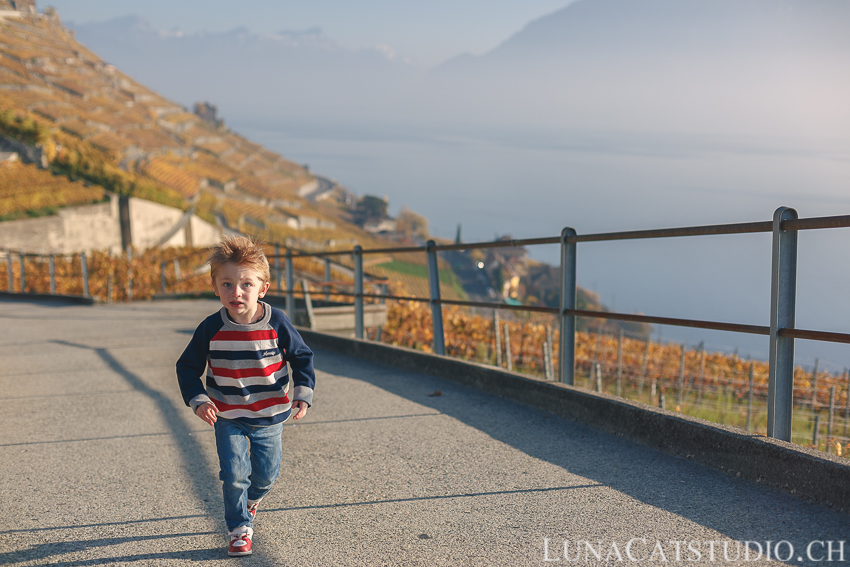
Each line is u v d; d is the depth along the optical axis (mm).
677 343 18422
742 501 3051
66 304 18828
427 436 4367
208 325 2688
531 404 4969
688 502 3090
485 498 3293
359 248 7934
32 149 70875
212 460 4133
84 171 75312
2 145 71688
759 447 3258
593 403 4375
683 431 3707
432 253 6578
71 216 58562
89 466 4051
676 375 15289
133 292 23406
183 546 2893
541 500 3227
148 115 198625
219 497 3490
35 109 136500
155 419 5211
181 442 4539
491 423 4586
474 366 5695
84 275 19328
